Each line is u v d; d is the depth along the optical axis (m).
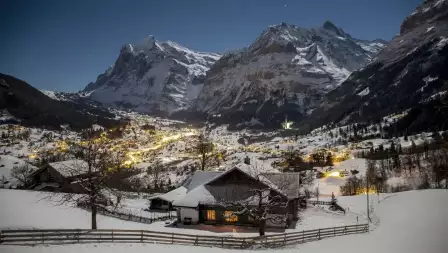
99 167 40.12
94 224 39.00
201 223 53.91
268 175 56.19
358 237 48.91
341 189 112.81
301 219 59.38
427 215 60.47
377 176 114.75
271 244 41.22
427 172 113.50
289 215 55.50
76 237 33.88
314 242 44.44
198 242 40.16
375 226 56.84
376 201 78.50
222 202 51.91
